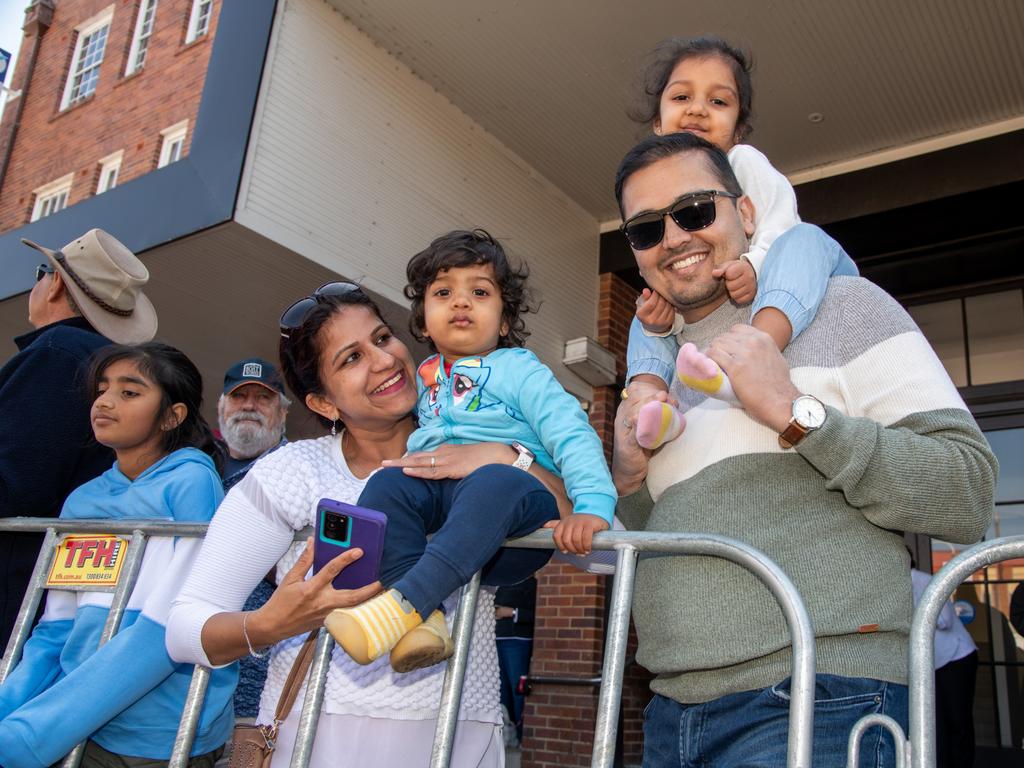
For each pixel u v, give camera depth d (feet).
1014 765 16.63
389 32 17.48
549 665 20.29
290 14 16.20
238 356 22.22
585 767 19.02
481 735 5.83
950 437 4.65
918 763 4.04
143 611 6.59
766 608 4.69
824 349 5.10
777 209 6.19
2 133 27.12
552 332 20.99
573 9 16.20
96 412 7.89
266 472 6.20
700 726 4.79
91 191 23.21
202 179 15.75
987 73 16.69
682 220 5.66
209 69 16.79
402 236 17.67
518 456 5.99
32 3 28.25
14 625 7.56
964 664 14.05
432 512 5.76
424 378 6.90
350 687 5.70
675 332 6.33
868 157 19.39
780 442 4.71
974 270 19.62
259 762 5.75
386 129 17.71
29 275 18.76
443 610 5.73
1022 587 13.50
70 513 7.86
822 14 15.62
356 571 5.12
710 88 7.88
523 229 20.67
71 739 6.15
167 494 7.55
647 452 5.71
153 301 19.21
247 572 6.06
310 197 16.16
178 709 6.84
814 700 4.36
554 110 19.15
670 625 4.98
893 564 4.75
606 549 5.17
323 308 6.53
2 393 8.16
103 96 24.52
